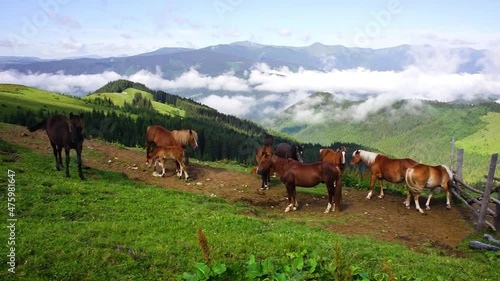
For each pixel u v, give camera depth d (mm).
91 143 25422
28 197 12859
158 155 20250
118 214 12562
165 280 8578
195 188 18984
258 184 20891
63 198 13414
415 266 10414
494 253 12680
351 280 7559
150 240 10375
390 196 20156
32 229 10266
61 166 18719
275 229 12867
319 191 20578
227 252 10016
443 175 17188
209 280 7355
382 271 9602
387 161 18828
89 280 8188
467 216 17141
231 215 13766
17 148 20844
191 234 11125
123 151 24359
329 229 14422
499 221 15086
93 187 15430
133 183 18031
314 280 7820
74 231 10438
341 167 21391
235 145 122875
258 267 7781
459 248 13531
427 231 15156
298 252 9883
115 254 9211
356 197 19859
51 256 8805
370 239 13102
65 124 16938
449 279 9828
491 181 14922
